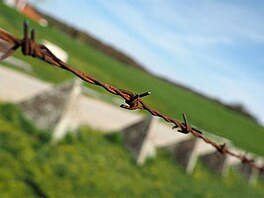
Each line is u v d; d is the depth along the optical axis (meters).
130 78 46.03
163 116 3.29
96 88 26.41
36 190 8.80
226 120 55.75
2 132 10.30
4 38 1.88
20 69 20.28
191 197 15.29
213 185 19.41
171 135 25.64
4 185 8.23
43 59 2.10
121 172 13.24
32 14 72.00
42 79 20.80
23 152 9.83
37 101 12.06
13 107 11.99
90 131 15.06
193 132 3.76
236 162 25.05
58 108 11.88
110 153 14.17
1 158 9.05
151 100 35.97
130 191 12.21
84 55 45.12
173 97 50.75
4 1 58.03
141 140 15.38
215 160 21.62
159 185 14.39
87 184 10.62
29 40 1.96
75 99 12.30
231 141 37.44
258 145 45.38
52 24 88.00
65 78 24.47
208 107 64.19
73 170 10.76
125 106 2.88
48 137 11.38
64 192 9.54
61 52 27.56
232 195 19.73
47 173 9.77
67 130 12.20
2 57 1.84
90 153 12.71
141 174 14.45
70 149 11.88
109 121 19.25
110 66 48.66
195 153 18.45
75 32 95.50
